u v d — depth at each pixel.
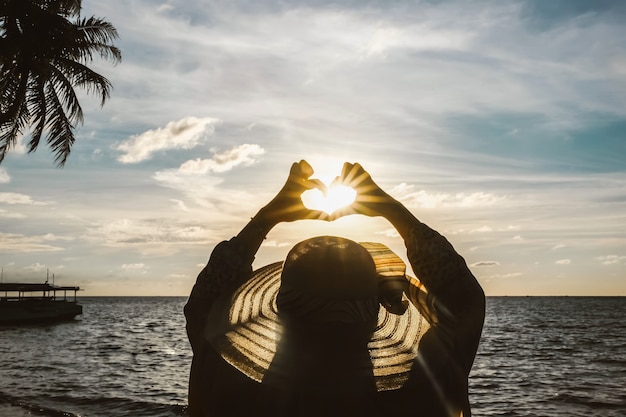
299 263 0.97
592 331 57.53
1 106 20.81
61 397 18.28
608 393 20.28
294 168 1.16
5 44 19.33
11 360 30.17
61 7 20.95
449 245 1.10
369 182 1.15
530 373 26.28
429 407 0.96
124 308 153.00
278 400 0.96
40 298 60.56
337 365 0.96
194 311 1.14
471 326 1.05
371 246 1.15
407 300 1.09
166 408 16.94
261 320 1.04
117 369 27.00
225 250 1.14
